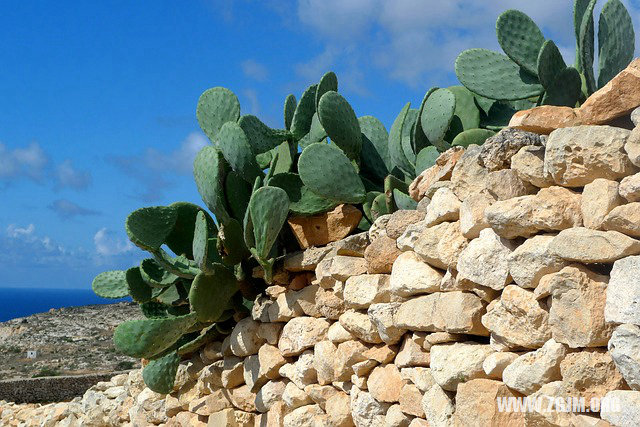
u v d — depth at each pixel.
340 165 5.93
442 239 4.38
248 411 6.55
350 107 6.24
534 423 3.49
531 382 3.53
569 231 3.43
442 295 4.36
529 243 3.67
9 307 173.25
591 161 3.44
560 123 3.75
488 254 3.95
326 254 5.79
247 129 6.31
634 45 5.36
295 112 6.62
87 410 9.09
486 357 3.97
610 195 3.35
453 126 6.12
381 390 4.93
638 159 3.25
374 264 5.11
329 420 5.49
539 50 5.48
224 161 6.45
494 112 6.11
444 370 4.16
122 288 7.63
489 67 5.70
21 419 10.33
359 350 5.23
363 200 5.95
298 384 5.88
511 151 3.96
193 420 7.14
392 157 6.16
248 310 6.94
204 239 6.02
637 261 3.11
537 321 3.62
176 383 7.33
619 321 3.12
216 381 6.88
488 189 3.97
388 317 4.84
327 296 5.64
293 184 6.20
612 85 3.49
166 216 6.65
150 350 6.41
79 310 34.16
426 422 4.48
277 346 6.23
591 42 5.23
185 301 7.46
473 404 3.88
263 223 5.73
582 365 3.29
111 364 20.95
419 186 5.11
